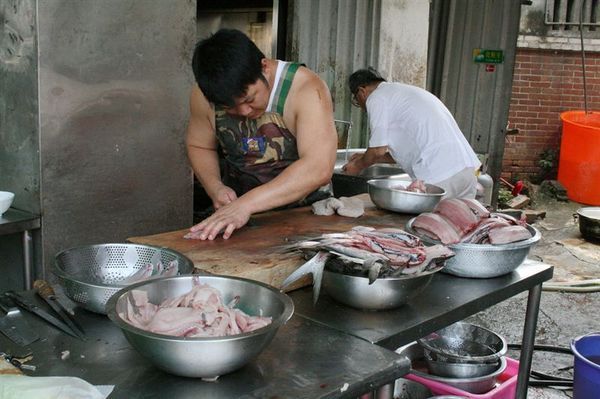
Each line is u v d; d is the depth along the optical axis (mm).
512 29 6754
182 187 3803
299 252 2236
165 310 1575
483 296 2262
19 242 3350
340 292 2035
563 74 9531
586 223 6945
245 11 5590
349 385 1531
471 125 7172
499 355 2943
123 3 3297
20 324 1793
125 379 1518
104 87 3309
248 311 1771
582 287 5441
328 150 2711
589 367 3047
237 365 1499
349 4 5668
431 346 3088
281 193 2609
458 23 7035
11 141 3246
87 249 2111
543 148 9789
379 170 4902
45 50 3029
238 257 2242
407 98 4418
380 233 2162
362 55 5887
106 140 3377
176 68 3607
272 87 2758
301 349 1717
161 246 2287
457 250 2371
